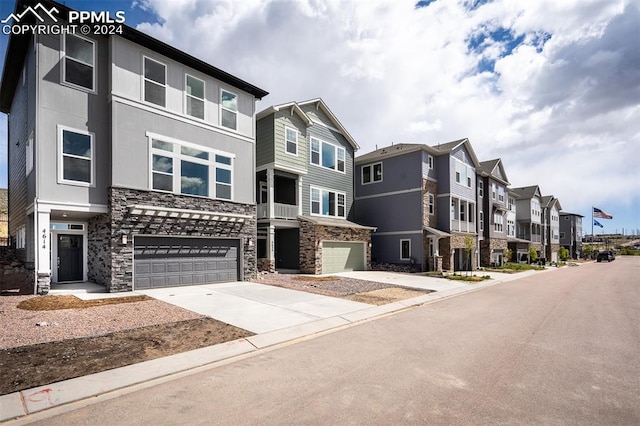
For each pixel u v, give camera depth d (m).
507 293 14.03
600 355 5.83
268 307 9.40
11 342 5.92
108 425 3.54
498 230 33.00
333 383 4.60
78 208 10.88
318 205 20.97
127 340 6.24
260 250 19.62
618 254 78.38
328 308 9.53
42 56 10.43
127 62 11.79
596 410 3.88
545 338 6.91
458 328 7.75
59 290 10.84
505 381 4.69
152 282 12.09
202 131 13.77
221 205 14.20
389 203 24.70
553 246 50.53
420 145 23.20
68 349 5.69
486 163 33.53
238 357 5.65
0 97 15.75
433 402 4.05
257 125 19.20
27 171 11.91
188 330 6.97
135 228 11.60
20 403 3.91
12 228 16.20
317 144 21.17
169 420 3.63
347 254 21.00
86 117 11.18
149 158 12.11
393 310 9.70
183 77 13.30
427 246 23.20
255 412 3.80
